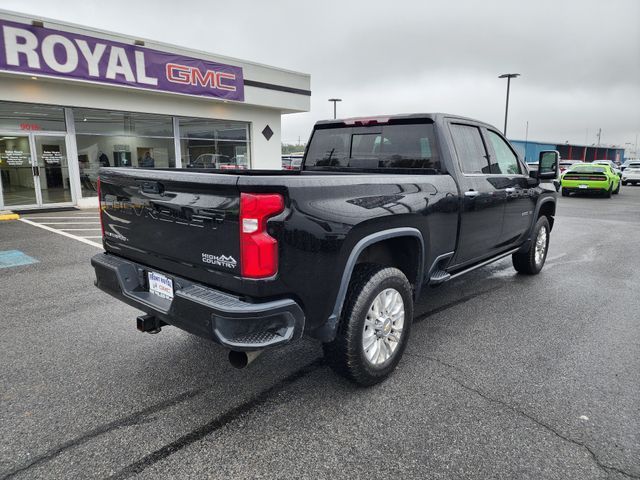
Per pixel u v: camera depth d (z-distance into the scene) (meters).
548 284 5.77
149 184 2.86
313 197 2.53
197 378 3.22
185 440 2.52
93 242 8.23
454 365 3.45
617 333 4.11
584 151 58.06
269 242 2.34
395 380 3.21
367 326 2.99
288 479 2.22
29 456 2.38
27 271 6.16
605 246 8.54
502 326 4.28
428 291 5.43
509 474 2.27
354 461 2.35
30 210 12.70
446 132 3.94
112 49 12.71
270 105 17.31
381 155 4.25
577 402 2.93
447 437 2.56
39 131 12.66
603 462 2.36
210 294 2.50
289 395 3.00
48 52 11.52
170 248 2.80
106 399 2.94
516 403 2.92
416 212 3.28
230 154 17.67
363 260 3.28
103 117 13.91
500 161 4.85
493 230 4.61
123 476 2.24
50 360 3.49
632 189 27.97
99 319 4.36
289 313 2.44
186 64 14.50
